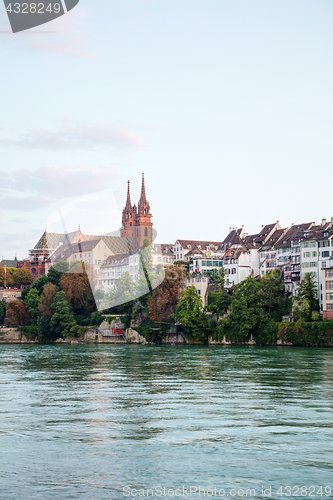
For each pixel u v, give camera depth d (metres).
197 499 19.88
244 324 125.56
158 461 23.92
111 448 25.84
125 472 22.52
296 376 55.19
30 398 40.38
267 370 61.88
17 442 26.88
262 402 38.56
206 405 37.28
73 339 159.00
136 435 28.36
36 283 183.12
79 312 164.75
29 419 32.31
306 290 132.00
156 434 28.58
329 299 124.69
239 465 23.50
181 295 135.38
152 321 139.50
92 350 112.25
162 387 46.88
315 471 22.80
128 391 44.25
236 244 181.38
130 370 63.28
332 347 109.94
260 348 109.94
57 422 31.45
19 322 181.00
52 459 24.11
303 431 29.33
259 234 178.12
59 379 53.41
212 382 50.38
